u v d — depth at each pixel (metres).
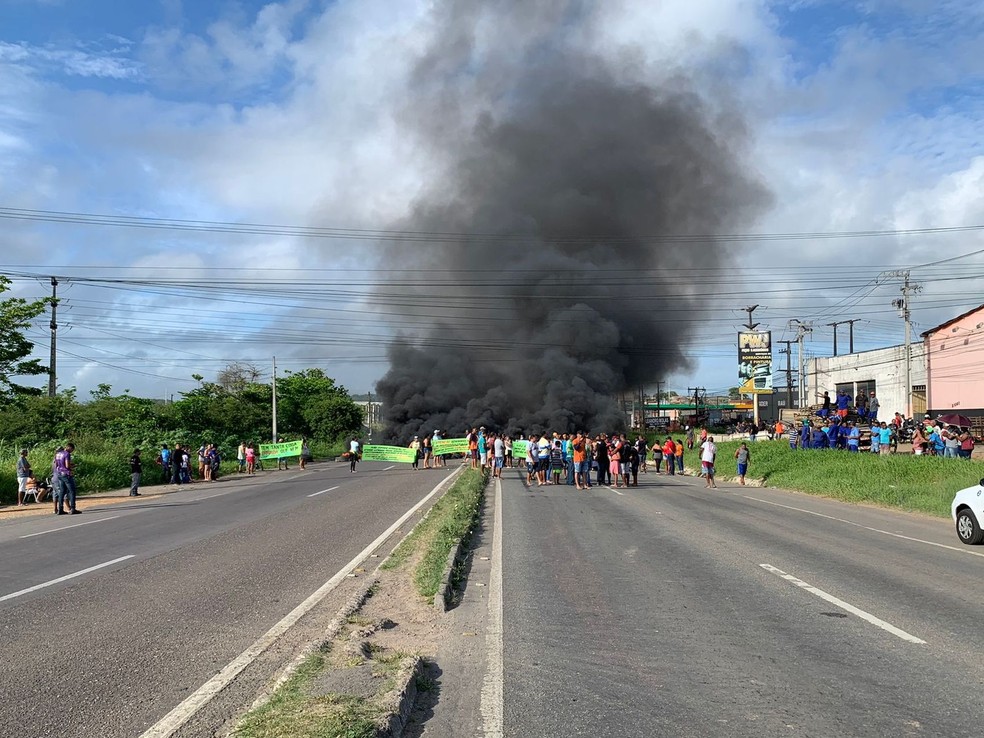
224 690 5.61
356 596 8.70
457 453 47.53
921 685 5.67
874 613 7.97
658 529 15.05
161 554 12.35
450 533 12.91
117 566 11.22
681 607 8.29
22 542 14.57
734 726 4.90
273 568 10.84
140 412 49.44
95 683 5.78
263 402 68.25
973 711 5.13
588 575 10.20
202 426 54.34
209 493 27.73
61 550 13.17
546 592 9.10
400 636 7.20
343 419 76.31
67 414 44.00
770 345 57.41
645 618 7.80
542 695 5.53
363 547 12.77
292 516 17.89
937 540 13.65
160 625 7.59
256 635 7.18
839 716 5.05
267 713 4.78
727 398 134.00
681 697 5.46
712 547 12.69
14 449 33.06
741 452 29.14
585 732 4.82
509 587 9.41
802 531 14.84
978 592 9.05
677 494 24.05
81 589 9.48
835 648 6.69
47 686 5.72
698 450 42.56
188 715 5.10
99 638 7.10
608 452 29.89
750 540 13.52
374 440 68.31
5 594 9.21
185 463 34.69
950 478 20.70
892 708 5.20
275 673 6.00
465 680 5.90
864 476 23.30
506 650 6.69
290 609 8.26
